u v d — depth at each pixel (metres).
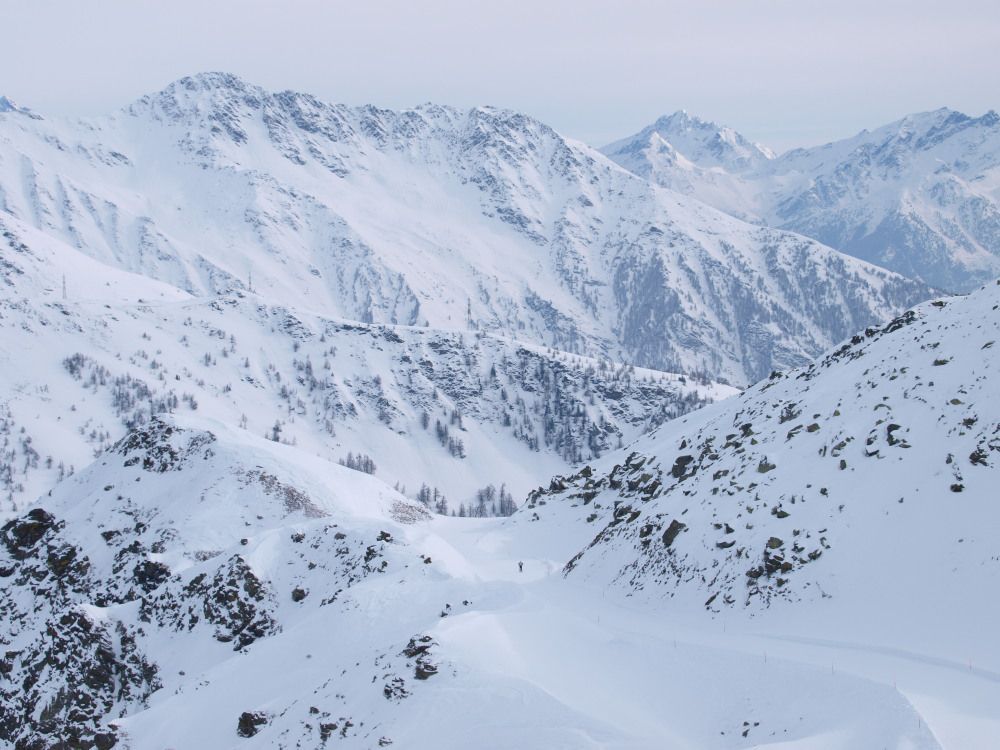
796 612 54.09
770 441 74.44
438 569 70.25
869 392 72.00
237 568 73.50
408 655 48.53
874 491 60.38
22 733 65.00
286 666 58.28
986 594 48.53
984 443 58.09
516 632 52.62
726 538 63.66
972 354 67.81
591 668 47.97
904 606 50.38
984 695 38.75
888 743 33.38
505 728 39.72
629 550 74.94
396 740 41.06
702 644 49.91
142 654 69.31
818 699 38.94
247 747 47.97
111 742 54.16
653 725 40.84
